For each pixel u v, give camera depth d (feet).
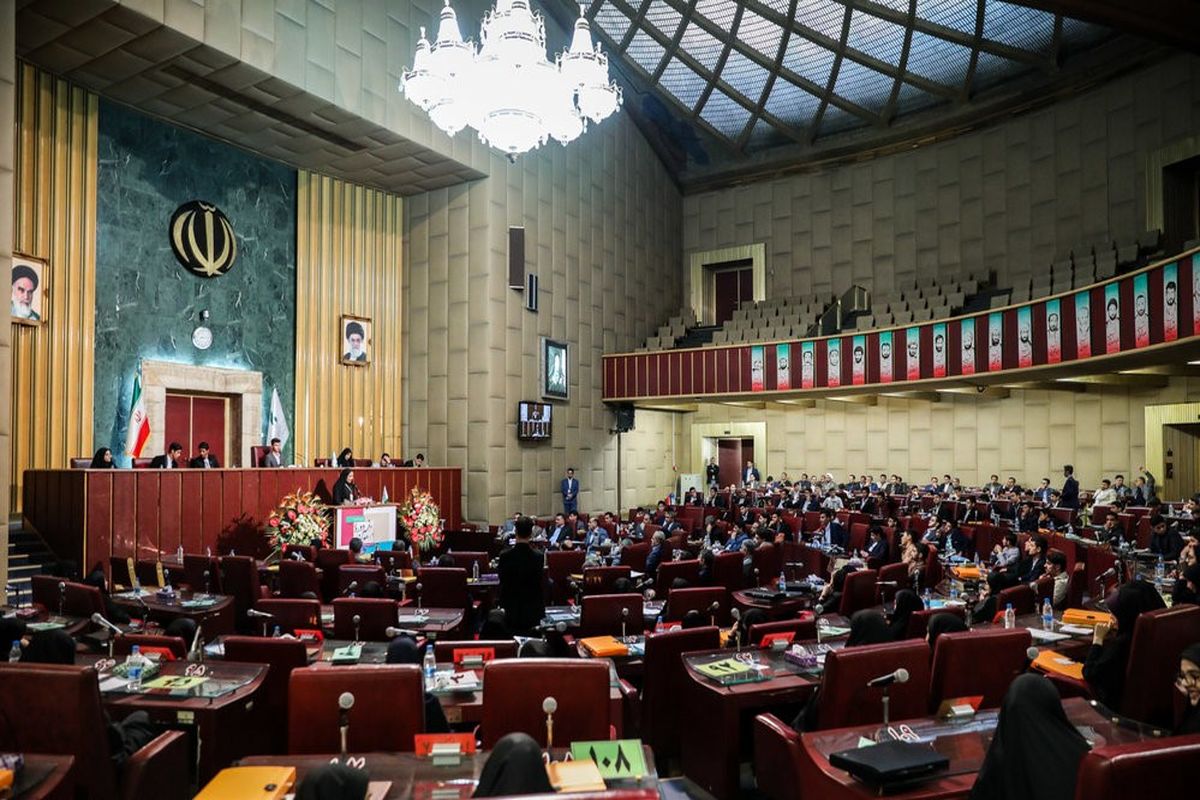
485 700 13.37
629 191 84.38
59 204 47.21
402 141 57.77
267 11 47.98
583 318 76.48
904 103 79.71
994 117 73.82
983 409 73.61
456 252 66.59
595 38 79.61
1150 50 62.03
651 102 86.84
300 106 52.03
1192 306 40.50
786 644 19.69
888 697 14.11
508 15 34.83
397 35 56.95
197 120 53.62
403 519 52.47
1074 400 68.08
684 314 89.15
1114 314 47.52
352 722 13.09
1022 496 58.13
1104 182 66.18
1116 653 16.25
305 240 61.93
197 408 55.52
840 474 82.23
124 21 42.19
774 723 15.23
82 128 48.65
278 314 60.08
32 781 11.36
